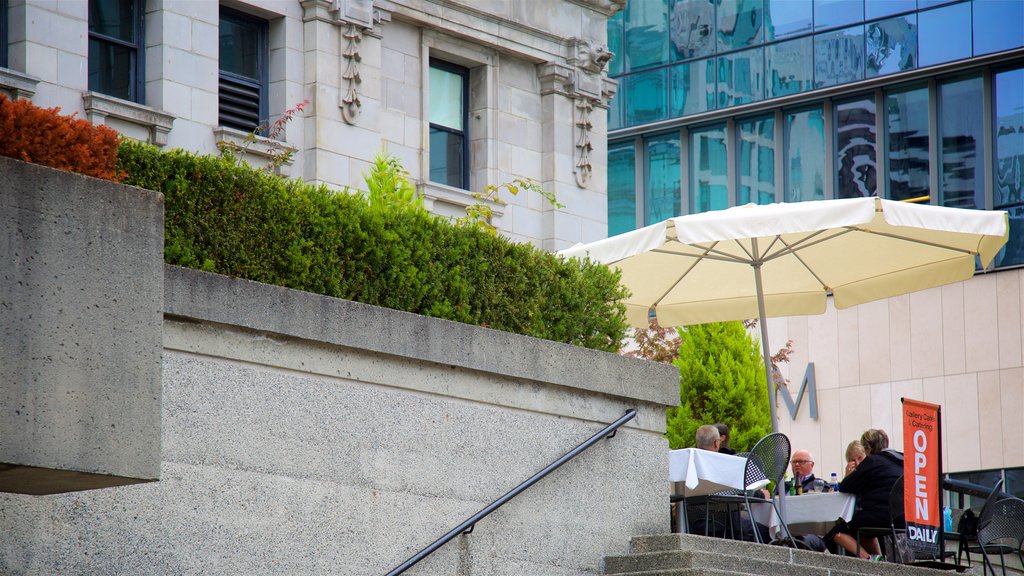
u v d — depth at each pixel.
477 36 39.22
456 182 39.69
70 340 12.19
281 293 16.02
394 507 16.94
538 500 18.77
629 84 59.59
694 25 58.09
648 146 59.38
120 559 14.23
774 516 23.47
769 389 26.33
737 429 41.31
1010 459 49.69
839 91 53.97
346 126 35.72
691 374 41.88
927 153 52.28
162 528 14.62
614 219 59.69
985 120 51.12
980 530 23.66
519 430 18.70
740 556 19.58
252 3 34.28
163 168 15.66
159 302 12.95
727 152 57.03
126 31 32.44
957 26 51.53
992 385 50.44
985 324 50.91
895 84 53.09
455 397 18.02
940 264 27.39
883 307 53.28
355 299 17.41
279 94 34.94
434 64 39.53
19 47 29.81
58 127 13.77
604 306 20.86
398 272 17.92
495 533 18.11
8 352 11.74
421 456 17.41
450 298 18.56
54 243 12.20
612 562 19.39
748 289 29.02
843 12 54.19
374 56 36.62
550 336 19.80
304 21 35.50
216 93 33.38
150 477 12.59
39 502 13.73
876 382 53.03
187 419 15.02
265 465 15.66
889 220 23.47
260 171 17.00
